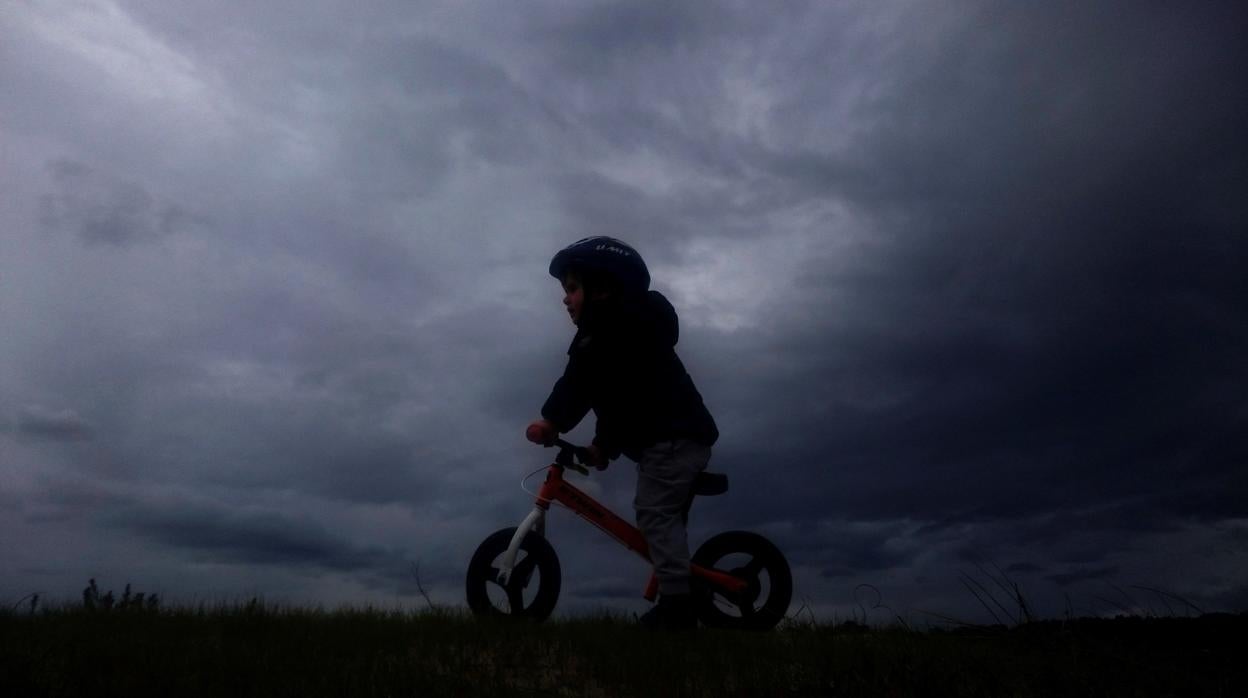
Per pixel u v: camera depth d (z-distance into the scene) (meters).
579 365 4.19
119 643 3.12
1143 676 3.08
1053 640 3.67
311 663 2.88
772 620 4.27
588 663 3.23
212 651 3.04
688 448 4.09
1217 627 3.94
